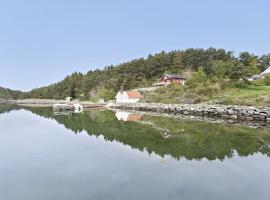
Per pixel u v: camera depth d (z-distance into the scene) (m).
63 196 9.88
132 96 88.94
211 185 10.87
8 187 10.85
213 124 32.16
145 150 17.58
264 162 14.35
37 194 10.06
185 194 9.96
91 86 143.88
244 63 88.06
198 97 59.06
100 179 11.70
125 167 13.54
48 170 13.15
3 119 41.69
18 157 15.84
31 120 40.25
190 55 141.75
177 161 14.69
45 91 177.12
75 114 55.59
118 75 132.88
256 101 44.28
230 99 49.16
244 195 9.88
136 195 9.85
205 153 16.48
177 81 105.69
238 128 28.11
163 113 53.69
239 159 15.00
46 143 20.38
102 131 27.30
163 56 137.88
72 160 15.04
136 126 31.39
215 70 81.88
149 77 126.19
